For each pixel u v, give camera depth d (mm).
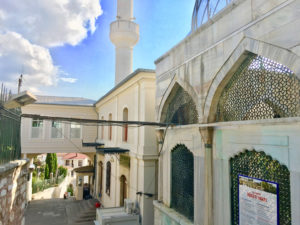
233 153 4148
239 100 4234
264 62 3688
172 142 6422
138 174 9219
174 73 6219
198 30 5105
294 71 2949
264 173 3580
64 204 16547
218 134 4574
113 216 8672
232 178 4242
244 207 3883
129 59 17812
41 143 17578
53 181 26422
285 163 3154
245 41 3783
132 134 10156
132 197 9695
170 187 6457
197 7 5812
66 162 42469
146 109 8953
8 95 3928
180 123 6262
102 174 15984
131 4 18438
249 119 3992
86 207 15023
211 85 4684
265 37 3402
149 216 8508
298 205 2941
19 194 5020
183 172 5906
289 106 3264
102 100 16344
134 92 10117
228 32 4219
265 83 3684
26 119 17375
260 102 3777
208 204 4637
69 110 18672
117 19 18250
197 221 4980
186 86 5602
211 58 4688
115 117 13070
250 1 3715
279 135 3266
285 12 3100
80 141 18578
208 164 4711
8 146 4211
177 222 5621
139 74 9039
